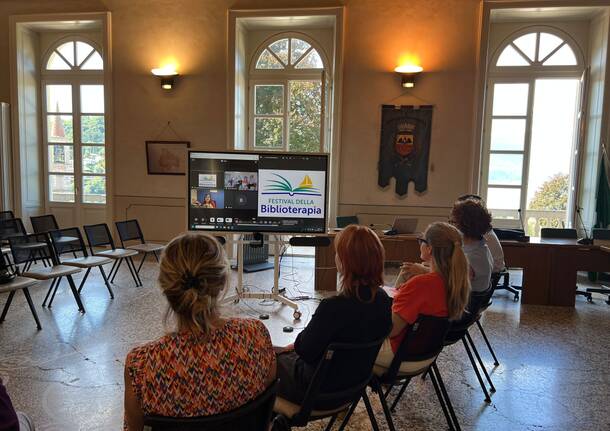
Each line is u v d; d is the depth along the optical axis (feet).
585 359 10.06
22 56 21.93
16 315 12.34
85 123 22.70
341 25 19.20
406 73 18.84
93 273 17.54
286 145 21.34
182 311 3.37
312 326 4.84
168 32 20.47
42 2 21.17
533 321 12.72
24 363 9.31
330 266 15.52
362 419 7.43
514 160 19.99
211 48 20.22
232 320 3.65
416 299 5.96
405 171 19.60
